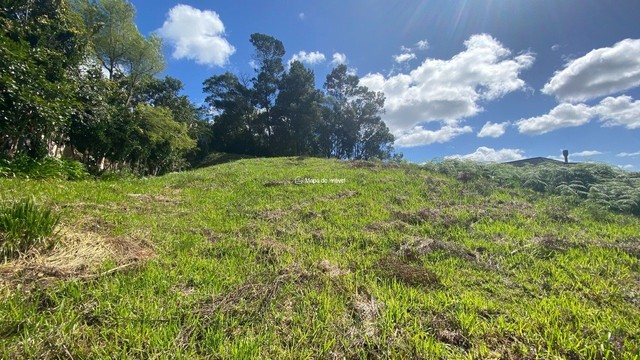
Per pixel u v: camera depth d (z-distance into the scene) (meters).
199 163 33.91
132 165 17.92
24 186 5.20
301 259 3.15
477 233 4.18
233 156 35.06
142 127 17.03
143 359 1.62
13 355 1.52
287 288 2.42
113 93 15.30
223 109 38.59
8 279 2.18
